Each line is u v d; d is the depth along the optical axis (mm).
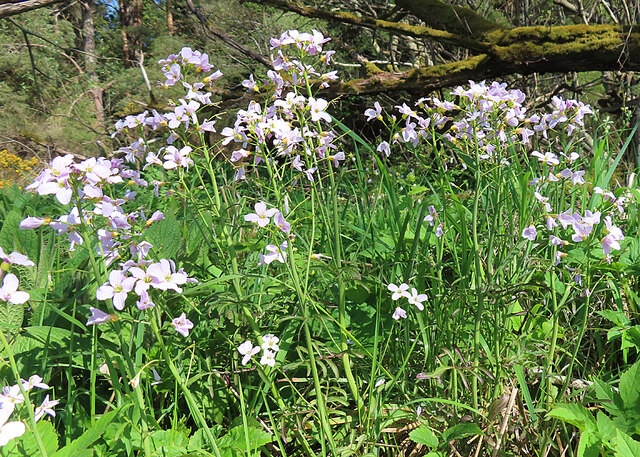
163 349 1438
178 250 2193
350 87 5617
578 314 2154
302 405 1753
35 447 1351
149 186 2834
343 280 1751
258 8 10242
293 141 1754
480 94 1902
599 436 1521
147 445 1412
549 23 8141
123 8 17047
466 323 1990
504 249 2043
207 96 1794
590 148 5703
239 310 1892
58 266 2205
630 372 1668
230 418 1771
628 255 2270
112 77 11922
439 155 2074
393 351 1969
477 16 5543
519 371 1666
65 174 1295
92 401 1471
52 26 12961
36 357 1724
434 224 1930
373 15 7762
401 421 1755
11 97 10266
